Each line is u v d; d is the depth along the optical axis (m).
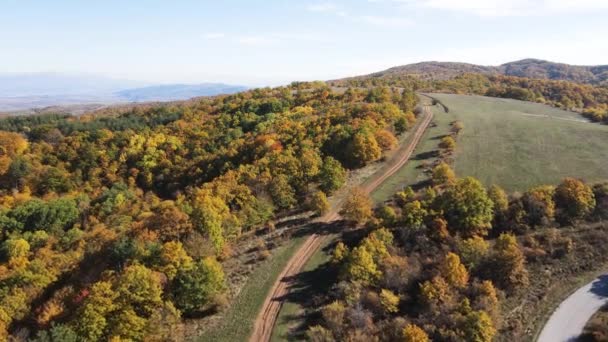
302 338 42.19
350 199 60.88
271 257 56.06
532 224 53.66
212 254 54.44
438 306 41.97
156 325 42.22
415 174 75.25
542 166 70.19
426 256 50.09
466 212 53.28
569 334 39.06
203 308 47.00
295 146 85.44
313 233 60.88
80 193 97.00
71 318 43.12
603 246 48.50
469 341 37.53
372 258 48.91
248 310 46.84
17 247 67.94
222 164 91.81
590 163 69.31
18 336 42.97
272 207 67.31
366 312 43.12
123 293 43.31
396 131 95.19
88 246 60.25
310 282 50.59
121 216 76.50
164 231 56.47
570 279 45.50
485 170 71.31
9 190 104.38
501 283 45.41
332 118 100.50
